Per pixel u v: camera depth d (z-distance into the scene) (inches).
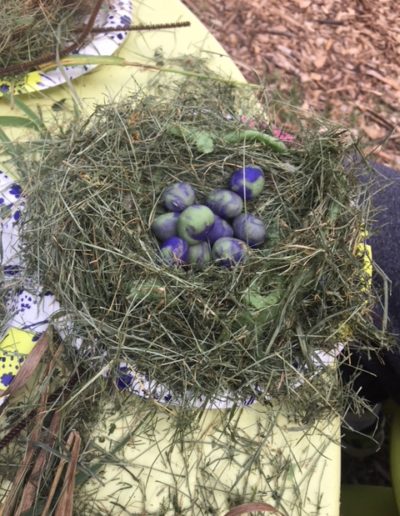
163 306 15.2
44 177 17.4
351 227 16.3
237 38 38.8
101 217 16.0
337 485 15.2
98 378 15.1
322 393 15.6
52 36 19.8
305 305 15.7
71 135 17.9
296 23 40.1
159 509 14.7
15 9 19.6
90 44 19.9
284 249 15.9
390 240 20.3
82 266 15.7
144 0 22.2
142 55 21.0
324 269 15.7
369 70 39.3
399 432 20.5
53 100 19.7
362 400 16.4
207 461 15.1
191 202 16.5
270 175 17.7
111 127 17.7
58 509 13.8
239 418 15.3
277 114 22.0
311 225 16.0
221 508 14.8
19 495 14.4
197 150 17.7
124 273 15.5
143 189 17.0
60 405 15.0
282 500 15.0
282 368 15.3
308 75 38.2
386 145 36.2
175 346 15.1
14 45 19.4
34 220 16.6
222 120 18.3
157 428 15.3
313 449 15.5
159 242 16.6
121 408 15.3
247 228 16.3
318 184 17.2
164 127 17.7
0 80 19.1
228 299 15.5
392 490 21.5
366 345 17.6
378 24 41.3
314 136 18.0
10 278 16.3
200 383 15.1
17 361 15.5
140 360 15.0
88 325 15.3
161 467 15.0
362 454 25.3
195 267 16.0
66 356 15.5
